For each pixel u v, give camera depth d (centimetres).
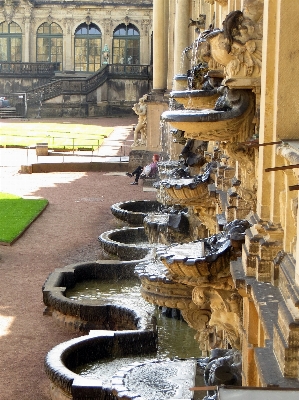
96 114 8631
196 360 1262
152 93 4697
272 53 917
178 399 1094
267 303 796
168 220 2302
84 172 4916
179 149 3341
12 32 9150
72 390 1424
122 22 9075
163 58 4644
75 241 2983
